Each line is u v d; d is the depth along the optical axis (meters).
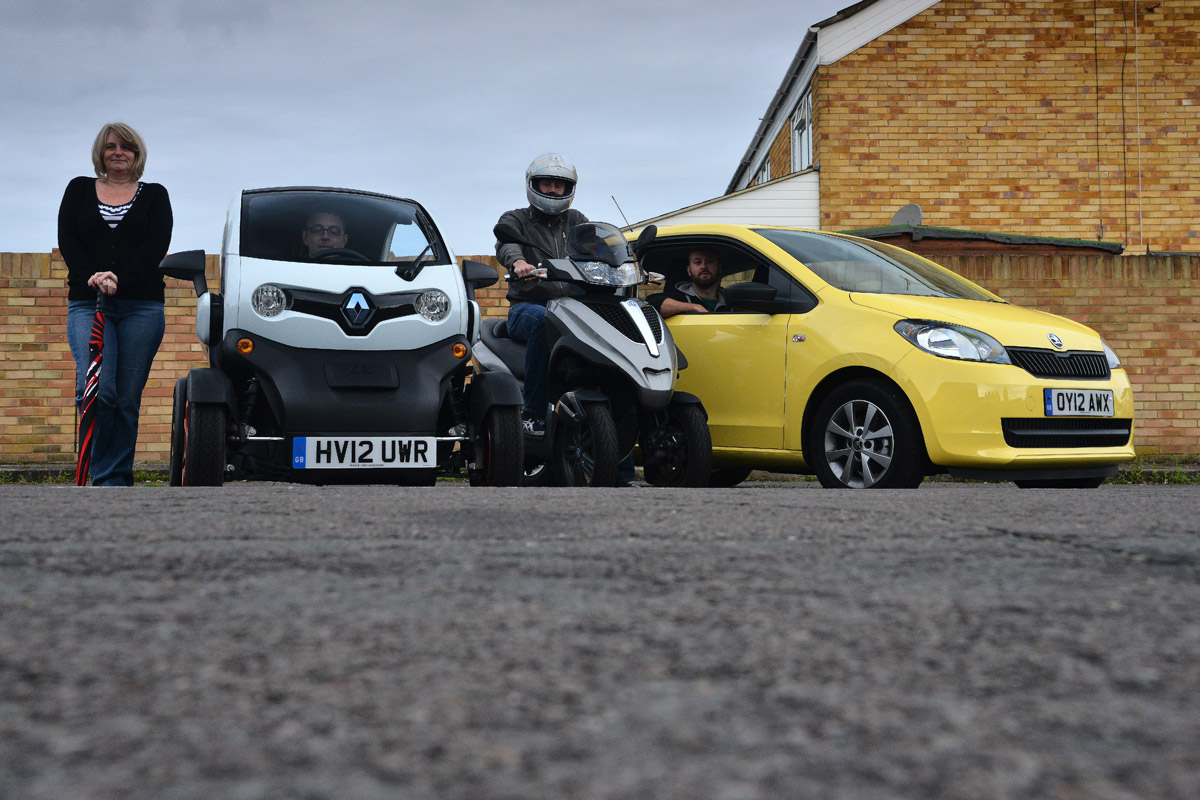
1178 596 1.55
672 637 1.25
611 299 5.37
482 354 6.09
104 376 5.43
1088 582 1.67
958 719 0.92
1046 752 0.83
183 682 1.03
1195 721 0.93
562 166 5.93
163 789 0.72
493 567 1.78
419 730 0.88
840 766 0.79
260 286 4.66
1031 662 1.14
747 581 1.66
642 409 5.22
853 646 1.21
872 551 2.01
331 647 1.19
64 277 8.50
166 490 3.53
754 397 5.53
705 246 6.04
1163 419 8.91
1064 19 14.91
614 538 2.18
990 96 14.87
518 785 0.74
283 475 4.70
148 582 1.61
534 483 5.89
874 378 5.12
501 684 1.03
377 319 4.75
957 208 14.81
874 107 14.87
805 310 5.44
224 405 4.56
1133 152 14.86
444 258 5.14
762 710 0.94
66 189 5.52
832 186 14.79
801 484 7.63
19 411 8.44
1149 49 14.89
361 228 5.07
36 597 1.47
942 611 1.42
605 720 0.91
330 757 0.80
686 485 5.12
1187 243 14.80
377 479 4.81
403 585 1.60
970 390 4.81
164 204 5.62
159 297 5.59
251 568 1.75
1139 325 8.91
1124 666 1.13
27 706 0.94
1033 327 5.13
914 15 14.91
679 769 0.77
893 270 5.84
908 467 4.92
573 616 1.37
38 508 2.73
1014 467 4.85
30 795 0.71
